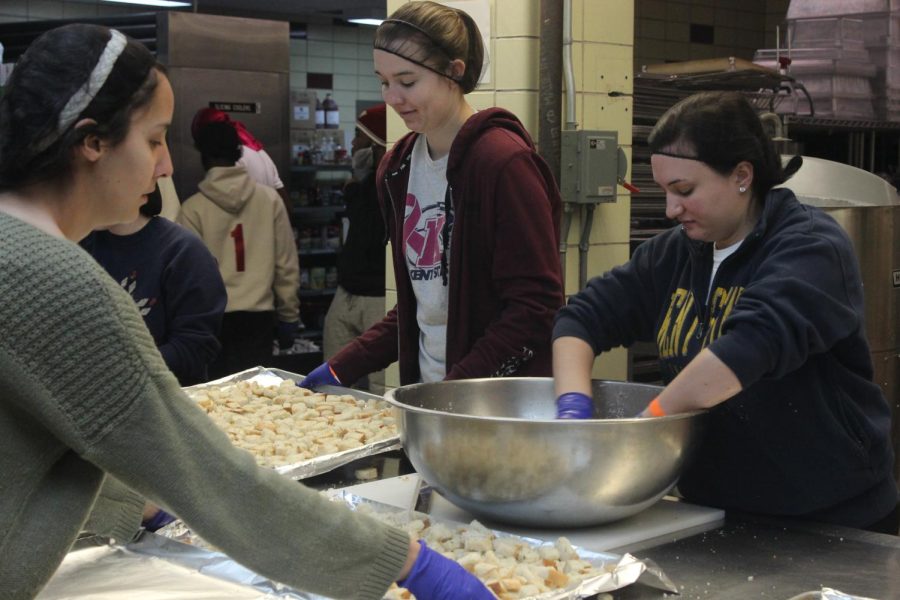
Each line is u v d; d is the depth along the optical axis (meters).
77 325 1.02
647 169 3.75
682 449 1.61
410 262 2.38
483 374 2.10
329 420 2.31
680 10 6.15
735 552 1.58
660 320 1.89
